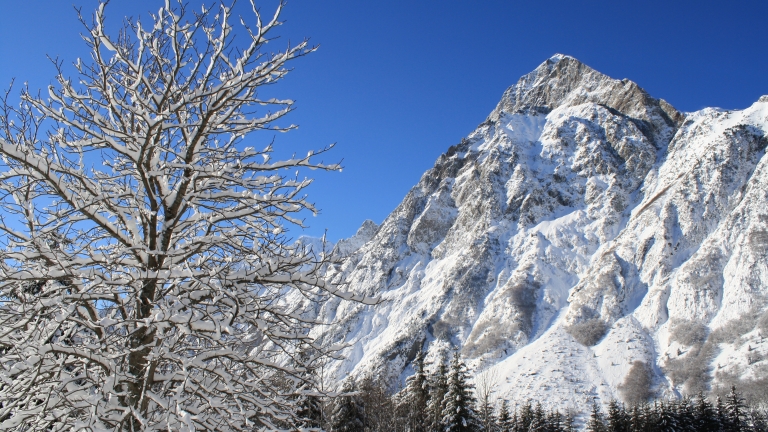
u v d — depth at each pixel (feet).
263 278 22.09
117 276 20.59
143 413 19.93
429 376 134.10
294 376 22.17
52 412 18.95
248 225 24.67
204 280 20.43
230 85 21.01
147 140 20.30
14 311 19.40
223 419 20.68
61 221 20.85
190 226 23.99
